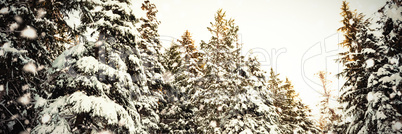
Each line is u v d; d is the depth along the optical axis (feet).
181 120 51.06
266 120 46.11
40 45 23.22
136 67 31.76
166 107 53.83
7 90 19.20
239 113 45.60
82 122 24.02
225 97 45.42
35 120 21.38
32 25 21.48
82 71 23.04
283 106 70.59
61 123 20.95
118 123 23.68
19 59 19.17
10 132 19.93
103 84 25.46
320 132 74.90
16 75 20.20
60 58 23.71
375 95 33.94
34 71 20.43
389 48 35.06
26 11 19.62
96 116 23.24
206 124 48.62
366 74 37.76
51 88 23.41
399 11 33.09
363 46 39.29
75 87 22.71
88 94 24.93
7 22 19.44
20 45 20.43
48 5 23.99
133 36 29.68
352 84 41.47
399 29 33.47
